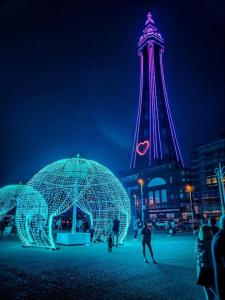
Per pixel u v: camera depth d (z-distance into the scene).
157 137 134.25
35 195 17.17
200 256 5.15
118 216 19.33
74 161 18.42
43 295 6.43
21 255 13.18
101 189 19.11
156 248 15.94
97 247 16.69
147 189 85.75
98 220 20.08
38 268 9.80
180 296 6.27
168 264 10.51
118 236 18.50
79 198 17.59
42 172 18.05
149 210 74.81
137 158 136.25
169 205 73.50
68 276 8.45
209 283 4.91
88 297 6.25
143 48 167.62
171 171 80.31
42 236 16.73
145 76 159.88
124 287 7.11
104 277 8.29
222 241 3.57
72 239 17.92
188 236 26.58
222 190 31.78
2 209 28.27
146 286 7.20
